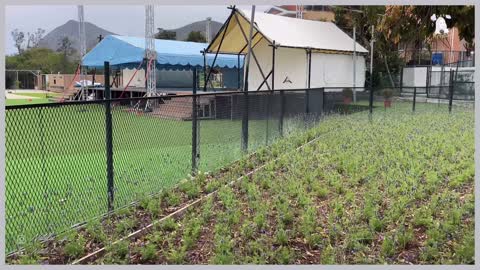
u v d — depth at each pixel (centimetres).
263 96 914
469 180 630
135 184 579
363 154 785
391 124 1186
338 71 1995
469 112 1509
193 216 498
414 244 417
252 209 515
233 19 1623
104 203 521
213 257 399
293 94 1059
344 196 562
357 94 1494
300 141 945
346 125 1159
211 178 670
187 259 401
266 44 1877
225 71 2380
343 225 459
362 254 396
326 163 728
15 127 475
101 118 568
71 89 2494
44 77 3478
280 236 425
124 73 2533
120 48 2081
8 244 421
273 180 637
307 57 1766
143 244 435
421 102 1767
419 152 806
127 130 678
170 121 775
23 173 492
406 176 626
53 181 530
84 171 576
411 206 512
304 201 529
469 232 427
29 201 479
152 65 1884
